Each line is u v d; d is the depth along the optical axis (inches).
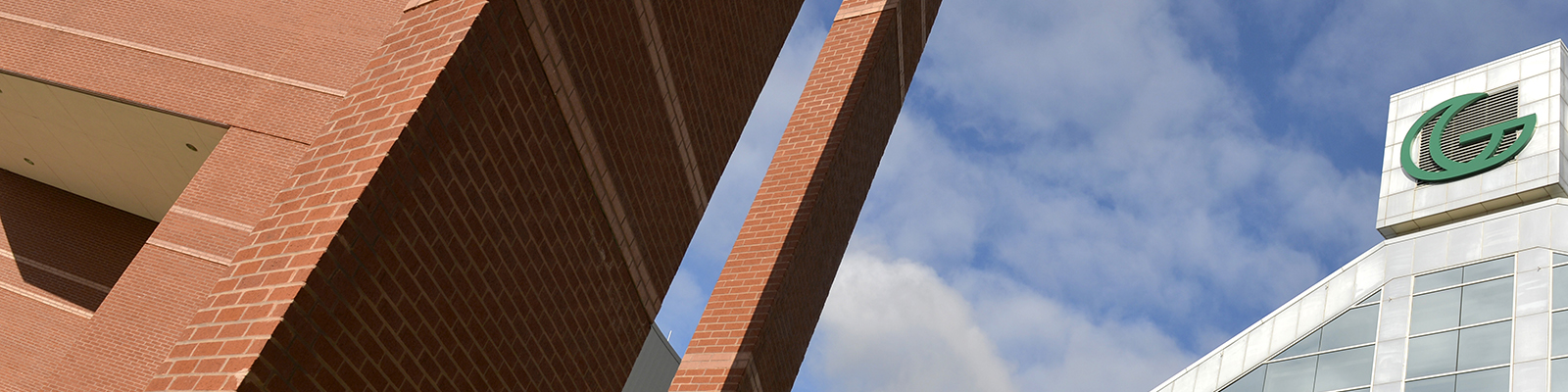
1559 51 1107.9
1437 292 911.7
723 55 378.9
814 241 601.9
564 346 296.5
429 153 222.2
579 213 294.2
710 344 532.4
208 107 424.8
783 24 430.3
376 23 439.2
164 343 367.9
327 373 201.3
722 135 393.7
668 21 330.6
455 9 243.1
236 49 437.7
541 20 258.7
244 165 407.2
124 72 437.1
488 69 239.9
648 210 341.7
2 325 557.6
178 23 450.6
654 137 335.3
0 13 458.6
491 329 256.7
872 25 697.0
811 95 671.8
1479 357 802.8
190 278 381.4
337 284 201.2
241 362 183.3
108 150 513.7
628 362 343.0
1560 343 753.0
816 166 614.5
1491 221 944.3
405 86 227.1
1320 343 976.3
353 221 202.8
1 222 604.4
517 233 262.2
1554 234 866.8
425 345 231.3
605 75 296.5
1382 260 1013.8
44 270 585.6
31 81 447.5
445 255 233.0
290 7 449.4
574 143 284.5
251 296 197.2
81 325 560.7
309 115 414.9
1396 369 859.4
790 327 577.9
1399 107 1272.1
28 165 591.8
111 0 459.5
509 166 253.4
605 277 318.3
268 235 210.2
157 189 553.3
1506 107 1112.8
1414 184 1141.7
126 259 597.0
